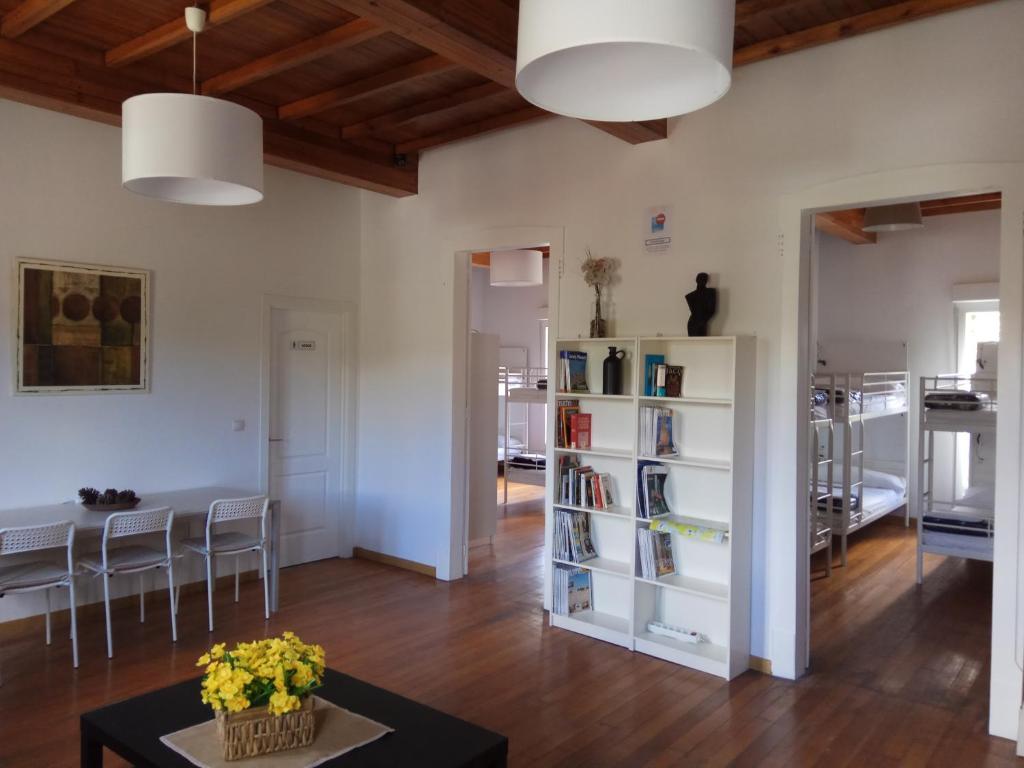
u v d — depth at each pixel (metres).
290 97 4.57
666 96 1.85
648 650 3.99
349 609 4.68
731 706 3.40
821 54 3.65
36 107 4.13
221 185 3.10
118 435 4.52
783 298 3.76
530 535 6.74
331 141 5.01
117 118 4.06
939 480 7.37
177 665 3.75
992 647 3.16
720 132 4.00
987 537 5.14
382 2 2.74
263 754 2.08
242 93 4.49
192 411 4.88
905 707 3.41
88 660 3.81
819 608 4.82
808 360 3.82
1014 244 3.13
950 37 3.29
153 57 3.95
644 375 4.04
